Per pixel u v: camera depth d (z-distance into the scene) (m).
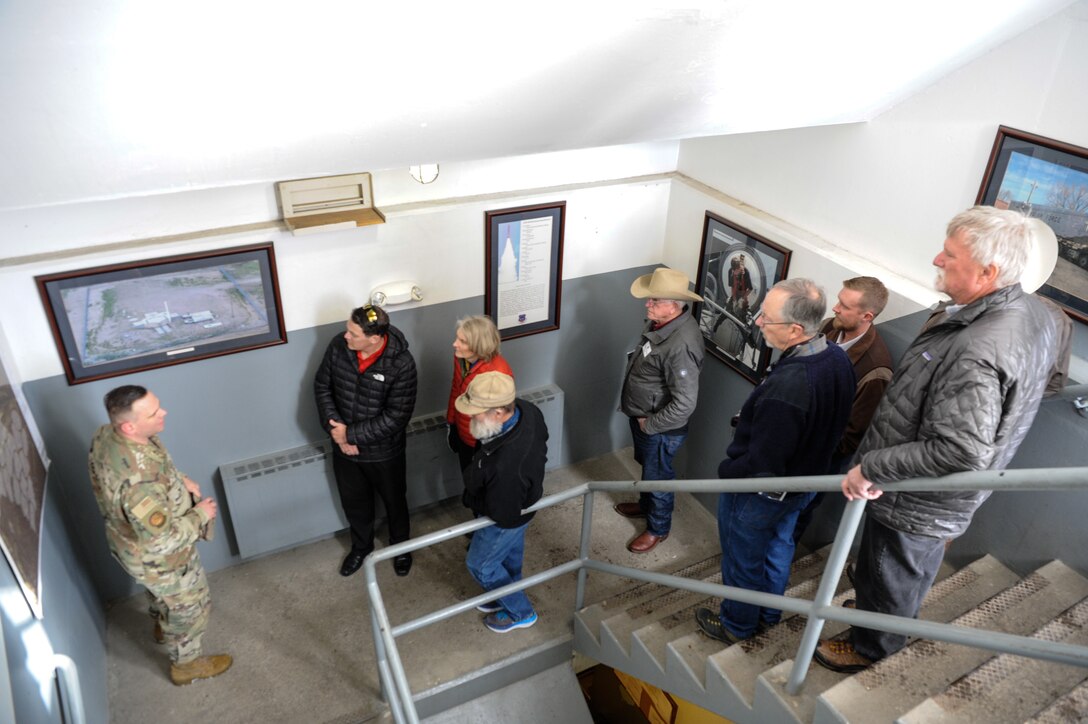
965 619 2.35
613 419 4.59
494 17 1.58
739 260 3.57
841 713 1.92
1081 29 2.16
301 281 3.27
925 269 2.81
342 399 3.32
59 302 2.84
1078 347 2.38
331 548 3.97
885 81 2.47
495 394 2.61
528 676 3.48
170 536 2.71
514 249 3.66
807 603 1.98
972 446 1.58
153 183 1.92
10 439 2.49
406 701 2.27
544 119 2.24
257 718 3.11
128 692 3.19
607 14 1.68
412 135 2.10
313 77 1.61
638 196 3.87
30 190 1.75
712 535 4.13
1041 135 2.33
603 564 3.00
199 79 1.50
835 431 2.38
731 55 2.04
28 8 1.17
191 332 3.15
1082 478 1.33
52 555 2.72
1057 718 1.78
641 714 3.98
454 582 3.77
